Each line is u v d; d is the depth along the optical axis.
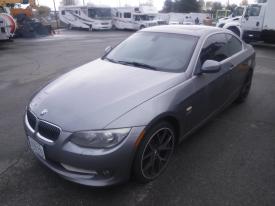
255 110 5.20
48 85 3.48
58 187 2.98
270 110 5.21
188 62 3.60
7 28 15.95
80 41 18.31
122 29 33.09
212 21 37.09
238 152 3.73
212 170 3.32
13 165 3.36
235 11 18.62
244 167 3.40
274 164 3.48
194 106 3.46
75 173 2.72
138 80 3.28
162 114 2.87
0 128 4.34
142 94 2.96
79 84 3.26
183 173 3.24
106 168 2.60
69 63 9.92
